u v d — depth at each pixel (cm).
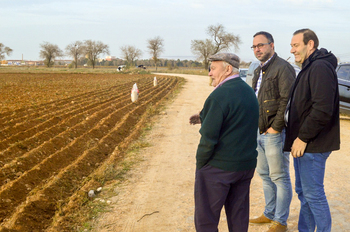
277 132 325
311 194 287
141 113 1191
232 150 250
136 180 510
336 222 368
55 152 669
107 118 971
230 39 7750
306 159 282
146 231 356
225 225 368
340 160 620
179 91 2152
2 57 11300
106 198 441
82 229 358
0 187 491
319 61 265
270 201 359
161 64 14200
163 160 615
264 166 355
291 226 359
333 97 259
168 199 439
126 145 725
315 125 262
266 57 328
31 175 524
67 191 479
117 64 14300
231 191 272
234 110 246
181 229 360
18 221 366
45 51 9594
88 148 713
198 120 325
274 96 323
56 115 1007
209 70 270
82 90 2044
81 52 10050
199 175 263
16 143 677
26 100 1473
